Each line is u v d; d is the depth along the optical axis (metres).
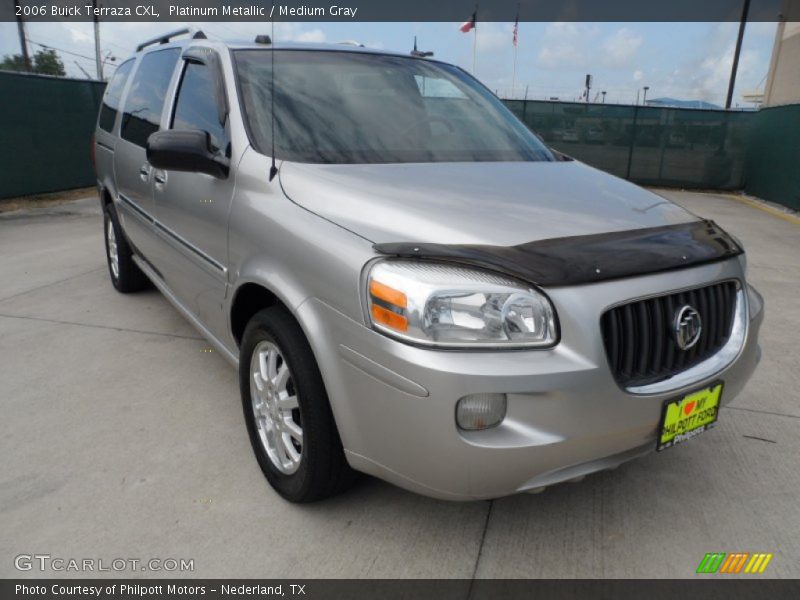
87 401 3.20
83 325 4.26
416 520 2.34
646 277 1.96
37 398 3.22
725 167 15.58
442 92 3.35
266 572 2.08
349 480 2.27
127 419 3.03
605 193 2.54
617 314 1.90
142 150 3.79
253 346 2.50
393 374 1.82
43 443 2.80
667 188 15.98
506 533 2.28
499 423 1.81
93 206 9.76
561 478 1.92
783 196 12.63
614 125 15.77
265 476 2.52
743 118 15.18
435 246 1.91
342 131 2.78
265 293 2.52
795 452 2.86
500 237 1.99
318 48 3.28
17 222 8.20
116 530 2.26
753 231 9.23
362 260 1.94
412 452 1.86
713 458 2.80
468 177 2.53
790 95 18.94
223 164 2.69
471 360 1.76
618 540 2.26
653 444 2.06
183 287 3.34
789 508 2.46
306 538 2.24
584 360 1.82
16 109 9.92
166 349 3.87
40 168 10.52
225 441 2.85
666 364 2.03
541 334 1.82
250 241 2.45
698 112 15.41
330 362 2.01
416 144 2.86
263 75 2.92
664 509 2.44
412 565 2.12
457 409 1.77
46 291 5.02
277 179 2.46
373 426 1.93
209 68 3.09
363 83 3.12
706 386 2.09
